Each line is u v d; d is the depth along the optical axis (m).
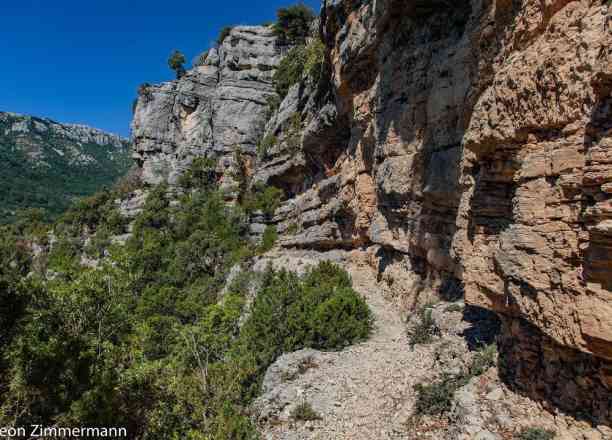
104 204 85.31
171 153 89.38
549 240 7.16
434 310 15.66
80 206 83.25
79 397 9.46
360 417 11.09
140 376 12.05
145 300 34.66
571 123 6.95
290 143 48.66
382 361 14.30
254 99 84.56
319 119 36.22
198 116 89.69
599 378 6.68
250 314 23.67
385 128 21.78
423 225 18.06
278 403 12.99
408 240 20.42
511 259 7.98
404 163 19.27
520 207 7.96
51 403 9.17
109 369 10.86
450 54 15.79
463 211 10.91
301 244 40.69
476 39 11.56
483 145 9.27
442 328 14.37
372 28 22.83
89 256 68.81
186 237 61.25
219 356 19.72
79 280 19.67
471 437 8.09
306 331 18.02
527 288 7.69
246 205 57.84
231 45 91.56
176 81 94.94
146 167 88.12
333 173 37.44
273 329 18.64
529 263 7.55
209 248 52.50
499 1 9.82
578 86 6.75
